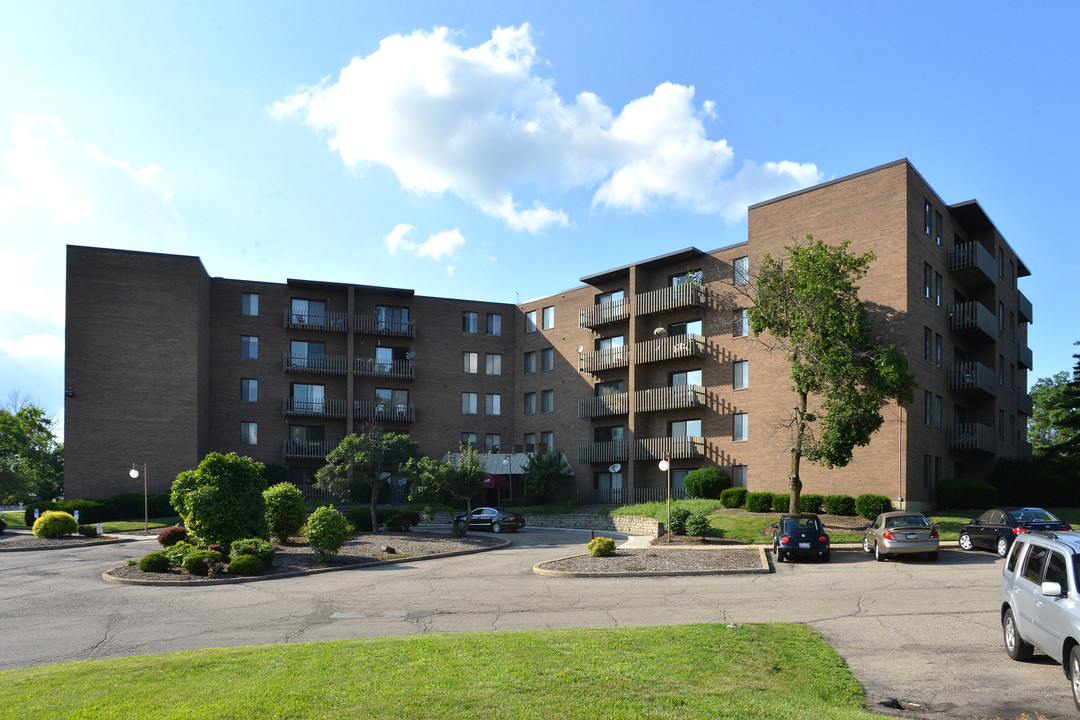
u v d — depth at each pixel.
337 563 24.77
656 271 45.22
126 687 8.62
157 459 43.69
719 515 34.75
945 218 37.62
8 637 13.73
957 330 37.34
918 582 18.55
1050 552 10.05
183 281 45.25
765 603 16.08
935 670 10.46
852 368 29.14
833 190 35.59
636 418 44.06
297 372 50.38
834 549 26.48
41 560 26.17
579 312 47.78
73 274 43.94
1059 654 9.22
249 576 21.62
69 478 42.50
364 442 37.81
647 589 18.61
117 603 17.42
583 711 7.67
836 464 29.67
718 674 9.68
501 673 9.08
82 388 43.22
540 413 52.34
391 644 10.94
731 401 40.03
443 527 43.22
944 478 34.56
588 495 47.34
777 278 31.55
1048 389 65.75
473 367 54.03
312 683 8.57
